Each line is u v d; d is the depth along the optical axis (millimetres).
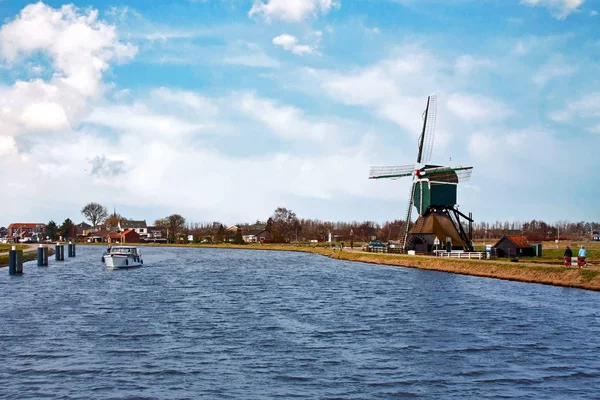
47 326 38188
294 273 80875
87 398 24125
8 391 24906
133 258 97375
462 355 31000
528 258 83312
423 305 47469
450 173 99812
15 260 78688
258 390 25203
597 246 126625
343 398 24312
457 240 98062
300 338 34844
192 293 56281
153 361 29516
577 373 27906
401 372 27891
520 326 38375
